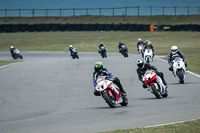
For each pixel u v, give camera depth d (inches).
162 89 1601.9
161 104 1425.9
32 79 2504.9
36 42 7711.6
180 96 1619.1
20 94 1879.9
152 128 960.3
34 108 1480.1
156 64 3277.6
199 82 2089.1
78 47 6899.6
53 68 3228.3
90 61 3801.7
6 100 1712.6
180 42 7071.9
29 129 1077.8
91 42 7583.7
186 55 4488.2
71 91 1937.7
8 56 5723.4
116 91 1398.9
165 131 911.7
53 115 1307.8
